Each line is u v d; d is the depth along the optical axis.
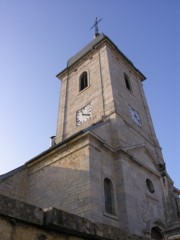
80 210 13.12
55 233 5.05
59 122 24.39
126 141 18.45
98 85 23.20
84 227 5.54
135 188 16.12
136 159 17.56
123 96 22.92
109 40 26.55
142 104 26.53
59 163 16.34
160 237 16.14
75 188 14.19
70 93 26.38
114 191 14.99
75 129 22.09
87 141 15.25
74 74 27.98
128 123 20.38
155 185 18.61
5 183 16.19
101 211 13.19
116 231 6.33
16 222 4.51
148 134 23.48
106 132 17.77
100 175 14.60
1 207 4.34
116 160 16.39
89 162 14.34
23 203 4.71
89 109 22.22
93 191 13.41
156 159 21.03
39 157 17.75
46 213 5.01
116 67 25.44
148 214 15.98
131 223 13.98
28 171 18.34
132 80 27.81
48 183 16.22
